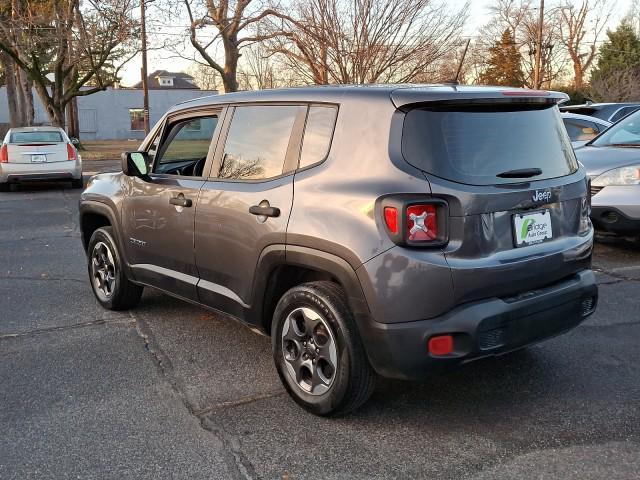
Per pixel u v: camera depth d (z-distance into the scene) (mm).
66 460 3070
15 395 3785
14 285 6352
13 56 24656
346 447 3160
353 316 3211
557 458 3021
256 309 3787
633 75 42375
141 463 3043
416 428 3332
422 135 3133
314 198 3354
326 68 13664
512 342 3215
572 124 10586
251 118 3977
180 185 4355
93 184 5555
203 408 3605
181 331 4902
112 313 5383
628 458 3010
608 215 6816
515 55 48938
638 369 4031
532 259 3258
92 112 48469
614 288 5848
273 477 2924
